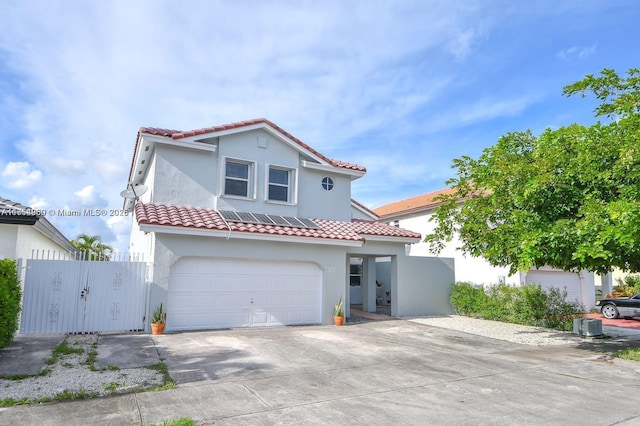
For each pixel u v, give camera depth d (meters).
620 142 9.18
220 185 14.79
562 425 5.39
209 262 13.02
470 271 22.27
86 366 7.84
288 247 14.17
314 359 9.05
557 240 9.38
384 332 13.33
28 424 4.99
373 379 7.55
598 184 9.62
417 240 17.84
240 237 13.03
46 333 11.03
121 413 5.45
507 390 7.02
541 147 10.65
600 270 10.91
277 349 9.97
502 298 16.84
